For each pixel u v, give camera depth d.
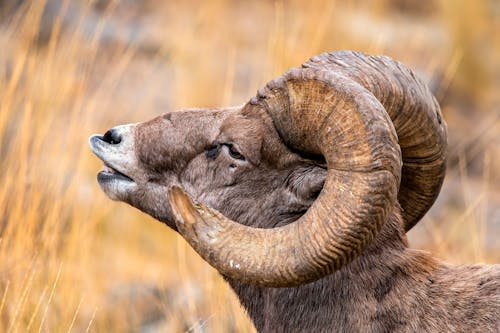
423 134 10.73
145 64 29.14
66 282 16.08
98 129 21.39
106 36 29.34
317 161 10.56
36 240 15.95
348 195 9.39
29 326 13.59
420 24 39.25
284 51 19.41
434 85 30.30
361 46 28.83
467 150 28.58
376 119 9.35
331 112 9.70
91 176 19.62
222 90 26.33
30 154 18.06
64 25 28.56
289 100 10.20
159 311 17.52
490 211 22.80
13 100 18.41
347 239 9.33
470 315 10.41
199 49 28.91
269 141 10.62
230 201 10.93
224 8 35.47
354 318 10.52
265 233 9.59
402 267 10.66
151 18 32.78
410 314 10.46
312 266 9.41
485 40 35.72
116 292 18.19
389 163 9.29
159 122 11.27
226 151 10.88
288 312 10.77
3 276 15.33
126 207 21.20
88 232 18.36
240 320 15.12
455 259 17.91
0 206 16.25
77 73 20.92
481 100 33.25
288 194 10.73
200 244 9.52
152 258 20.61
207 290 16.55
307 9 27.17
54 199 17.16
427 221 20.38
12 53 20.91
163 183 11.24
